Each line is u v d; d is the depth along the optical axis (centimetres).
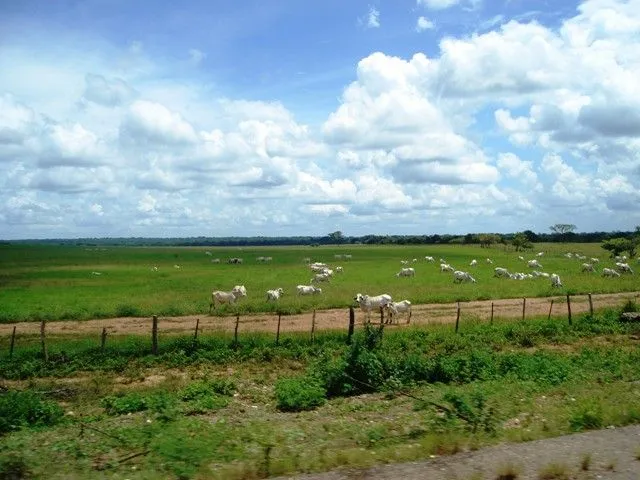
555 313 3428
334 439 1178
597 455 905
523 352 2409
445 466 871
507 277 6041
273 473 877
